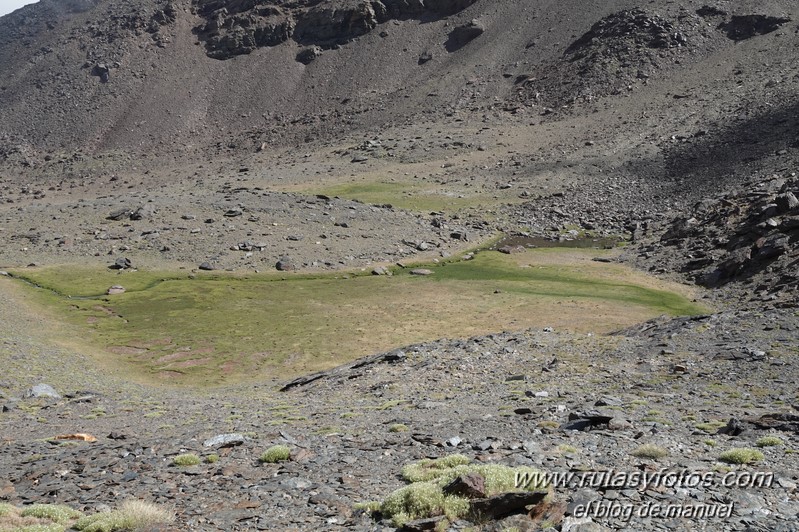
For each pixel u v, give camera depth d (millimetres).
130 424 33500
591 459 18219
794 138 161000
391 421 27391
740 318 44281
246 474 19078
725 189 145000
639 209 155125
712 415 25000
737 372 33219
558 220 155375
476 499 14289
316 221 133500
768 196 109625
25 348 62219
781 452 18500
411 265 115375
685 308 80375
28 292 88750
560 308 82062
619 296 89062
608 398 29188
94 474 20000
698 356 37500
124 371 60406
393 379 41688
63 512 15258
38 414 37812
